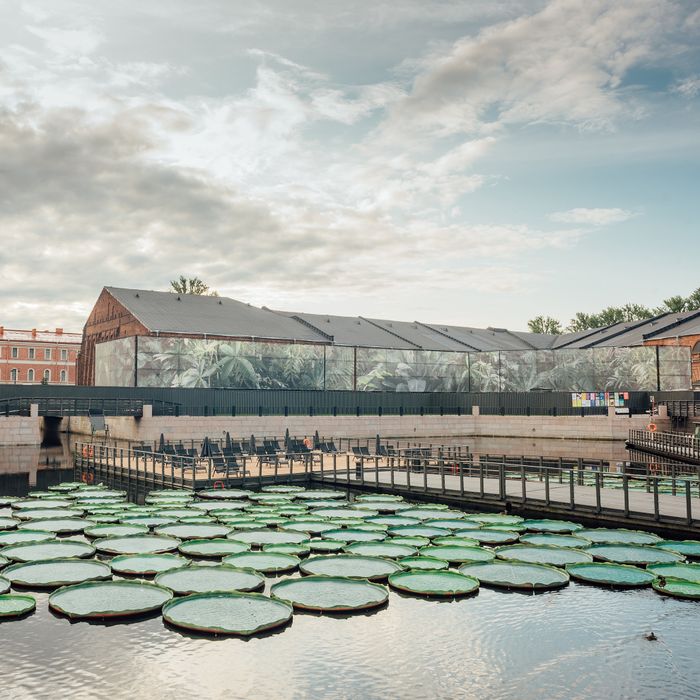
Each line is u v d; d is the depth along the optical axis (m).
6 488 24.36
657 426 45.38
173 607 10.20
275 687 7.89
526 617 10.20
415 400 60.38
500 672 8.35
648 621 10.05
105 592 10.93
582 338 86.50
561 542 14.68
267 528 16.00
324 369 59.56
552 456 40.53
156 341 50.34
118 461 30.70
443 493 21.67
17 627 9.59
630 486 23.22
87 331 69.00
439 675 8.25
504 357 66.38
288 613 10.01
